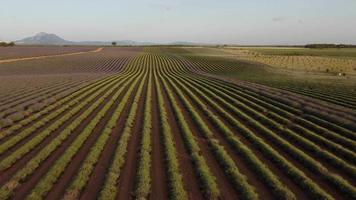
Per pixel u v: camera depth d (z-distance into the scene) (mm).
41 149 18719
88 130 21906
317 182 14422
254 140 19859
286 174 15219
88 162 16141
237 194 13406
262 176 14875
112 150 18453
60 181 14492
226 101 33688
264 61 93688
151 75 63406
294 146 19281
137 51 145625
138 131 22453
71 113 26969
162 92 40375
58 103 30812
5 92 38469
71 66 82312
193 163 16594
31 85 44250
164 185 14117
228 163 16172
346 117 25031
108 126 23062
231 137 20531
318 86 44500
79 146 18953
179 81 52062
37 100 32656
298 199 12945
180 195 12938
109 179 14109
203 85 46625
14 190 13609
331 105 29781
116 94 36938
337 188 13742
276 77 58281
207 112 27750
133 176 14930
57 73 68062
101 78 54062
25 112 27000
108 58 103688
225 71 72875
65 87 42125
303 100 32562
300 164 16500
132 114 26578
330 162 16641
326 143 19188
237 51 148625
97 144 18828
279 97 34250
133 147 18938
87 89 41156
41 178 14828
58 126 23438
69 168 15930
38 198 12695
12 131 22062
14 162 16703
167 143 19078
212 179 14312
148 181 14109
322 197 12703
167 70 75438
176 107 29812
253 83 48188
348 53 131875
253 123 23734
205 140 20578
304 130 21703
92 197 12977
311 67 80500
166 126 22875
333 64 86938
